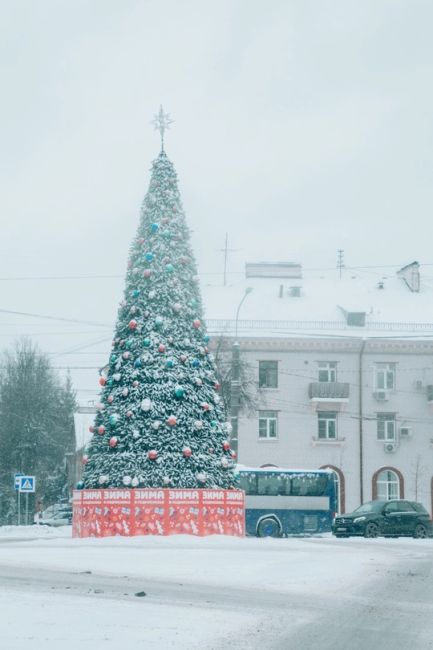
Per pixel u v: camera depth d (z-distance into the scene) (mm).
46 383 67625
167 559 22703
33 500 64875
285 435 61344
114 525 31656
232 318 62875
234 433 41375
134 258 34062
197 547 27969
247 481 46188
